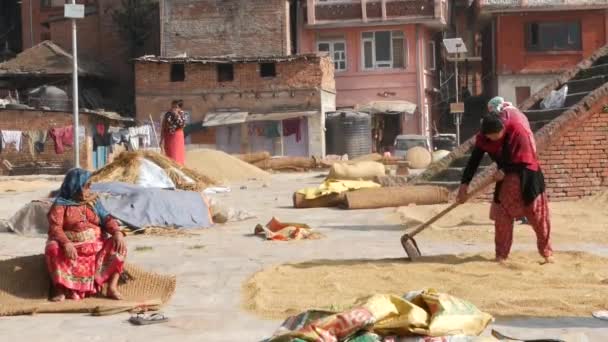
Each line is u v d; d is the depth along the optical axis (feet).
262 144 158.10
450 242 40.24
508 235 33.45
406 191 59.11
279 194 76.38
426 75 175.63
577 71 72.64
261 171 105.40
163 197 48.60
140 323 24.43
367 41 173.88
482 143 33.68
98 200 28.37
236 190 81.56
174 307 26.91
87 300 27.17
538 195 32.89
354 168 86.63
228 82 158.51
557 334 22.15
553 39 169.07
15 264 28.09
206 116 158.61
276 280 30.58
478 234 42.06
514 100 170.09
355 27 173.37
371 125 166.50
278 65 157.79
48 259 27.35
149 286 28.37
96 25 188.14
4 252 40.88
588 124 57.52
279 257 36.99
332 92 166.91
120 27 187.01
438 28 177.47
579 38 168.25
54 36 185.98
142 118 159.02
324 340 19.08
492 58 173.88
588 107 57.41
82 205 27.94
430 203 59.00
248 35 169.68
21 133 129.39
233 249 39.78
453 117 188.24
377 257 36.27
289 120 157.17
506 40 169.78
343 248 39.42
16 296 27.32
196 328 23.82
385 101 171.53
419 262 33.88
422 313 20.20
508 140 33.09
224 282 31.24
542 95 71.97
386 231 45.80
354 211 57.62
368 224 49.52
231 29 169.99
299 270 32.55
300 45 174.70
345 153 159.12
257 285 29.40
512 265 32.09
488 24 178.29
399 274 31.01
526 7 165.68
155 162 64.34
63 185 27.99
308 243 41.47
